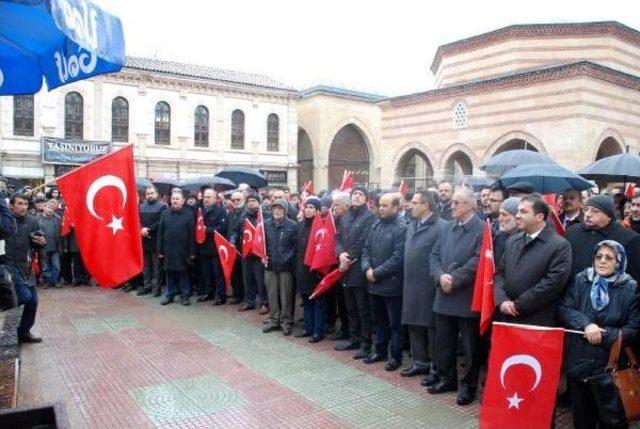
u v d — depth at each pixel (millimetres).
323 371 6102
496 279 4855
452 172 21703
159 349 6836
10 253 6605
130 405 5129
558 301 4480
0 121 23875
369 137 36688
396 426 4707
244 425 4715
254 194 10070
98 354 6617
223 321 8312
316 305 7297
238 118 31391
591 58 21203
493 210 6402
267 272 7781
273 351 6828
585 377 3953
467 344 5168
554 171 6539
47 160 24781
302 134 36594
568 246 4465
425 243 5734
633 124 19094
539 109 18391
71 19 2828
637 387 3889
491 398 4066
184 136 29078
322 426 4699
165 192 12836
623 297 3951
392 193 6477
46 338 7289
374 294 6301
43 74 4262
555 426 4793
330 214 7008
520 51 21688
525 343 3971
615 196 8281
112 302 9648
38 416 3045
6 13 3600
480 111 20141
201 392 5441
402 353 6836
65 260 11375
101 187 4336
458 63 23781
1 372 5906
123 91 27109
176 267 9336
